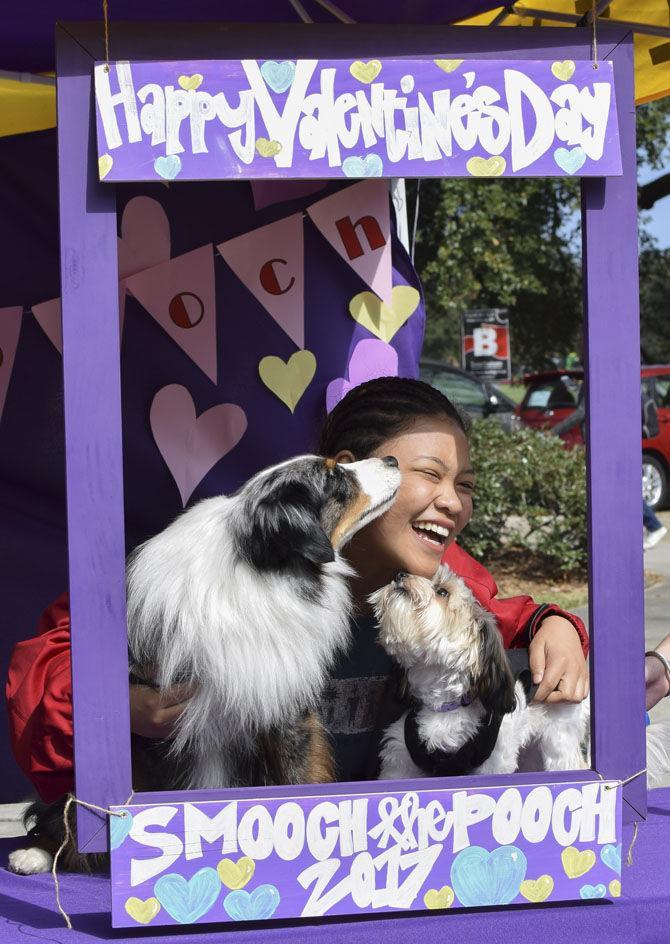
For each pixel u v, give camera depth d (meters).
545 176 2.01
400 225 5.22
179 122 1.94
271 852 1.92
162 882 1.89
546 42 2.05
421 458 2.70
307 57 1.98
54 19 2.94
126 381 3.77
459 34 2.02
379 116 1.98
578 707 2.72
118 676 1.96
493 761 2.58
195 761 2.42
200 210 3.78
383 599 2.54
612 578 2.07
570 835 2.00
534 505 10.12
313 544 2.35
